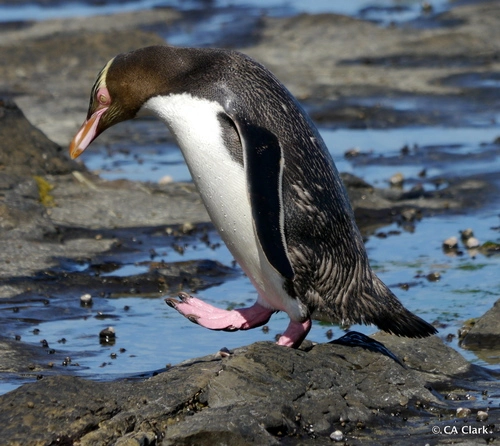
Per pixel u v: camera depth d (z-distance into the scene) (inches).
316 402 382.0
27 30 1499.8
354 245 417.4
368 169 839.1
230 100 408.5
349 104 1058.7
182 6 1722.4
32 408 359.3
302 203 401.7
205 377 389.1
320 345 418.9
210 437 346.6
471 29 1405.0
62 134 958.4
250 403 368.2
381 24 1487.5
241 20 1519.4
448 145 900.0
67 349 475.5
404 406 394.0
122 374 437.4
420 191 763.4
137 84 426.6
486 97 1080.2
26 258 602.2
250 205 386.6
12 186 696.4
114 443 350.3
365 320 419.5
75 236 651.5
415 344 450.6
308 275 407.8
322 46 1350.9
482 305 530.0
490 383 427.2
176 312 535.5
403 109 1035.3
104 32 1332.4
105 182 757.3
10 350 468.1
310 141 413.1
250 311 431.5
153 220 695.7
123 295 564.7
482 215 714.2
